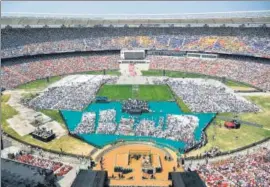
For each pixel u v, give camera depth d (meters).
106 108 118.12
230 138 94.19
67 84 147.62
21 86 146.38
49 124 104.06
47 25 190.25
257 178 65.44
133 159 80.62
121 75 164.38
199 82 149.38
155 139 92.44
